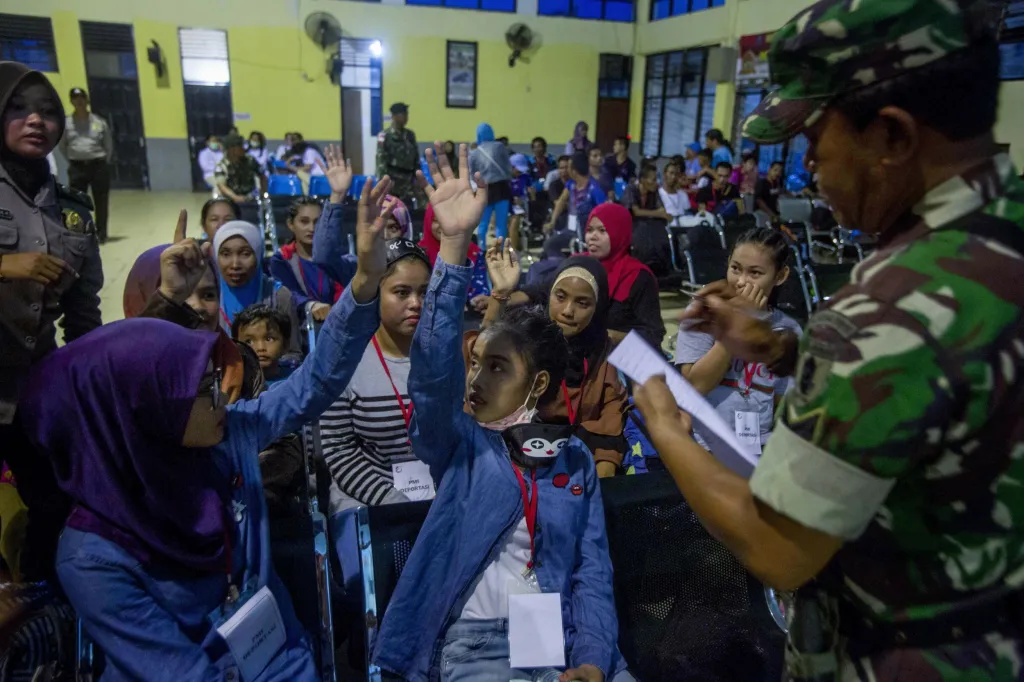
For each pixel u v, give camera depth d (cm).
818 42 70
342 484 211
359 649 171
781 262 236
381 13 1523
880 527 78
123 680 128
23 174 195
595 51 1681
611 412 236
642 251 653
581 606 149
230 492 146
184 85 1454
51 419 122
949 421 68
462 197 139
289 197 599
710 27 1412
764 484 73
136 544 128
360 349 153
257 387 193
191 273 164
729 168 856
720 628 172
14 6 1333
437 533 149
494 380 154
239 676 132
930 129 70
